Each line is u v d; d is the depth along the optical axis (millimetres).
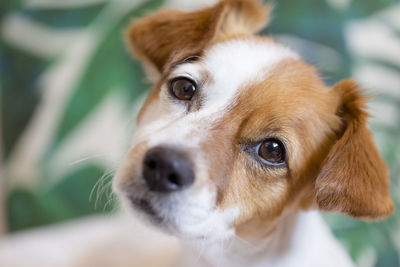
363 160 325
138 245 471
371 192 322
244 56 330
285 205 336
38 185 565
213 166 304
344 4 538
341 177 321
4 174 571
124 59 575
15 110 576
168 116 328
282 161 323
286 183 328
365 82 515
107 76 573
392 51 532
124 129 555
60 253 471
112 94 571
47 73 576
